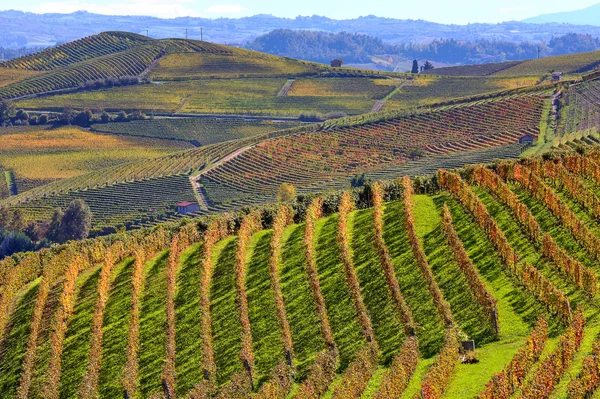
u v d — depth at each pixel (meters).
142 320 75.19
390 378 52.28
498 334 59.06
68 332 76.44
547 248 69.00
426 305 65.94
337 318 67.38
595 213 77.25
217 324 71.12
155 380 65.25
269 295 73.88
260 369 62.56
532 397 45.91
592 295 60.66
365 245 80.81
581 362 50.47
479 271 70.62
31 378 70.06
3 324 80.25
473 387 50.91
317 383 56.06
